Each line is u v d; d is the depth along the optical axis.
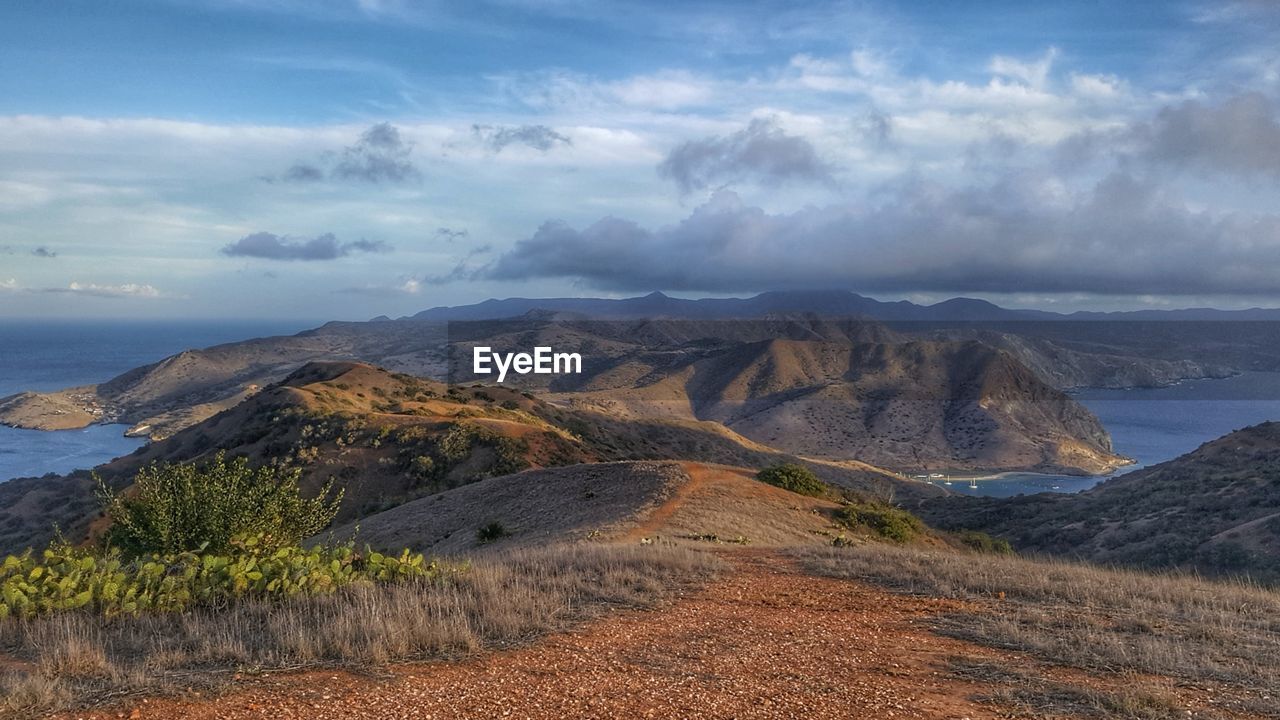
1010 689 6.79
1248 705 6.42
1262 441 80.00
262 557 11.46
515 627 8.56
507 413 91.06
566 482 34.91
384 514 39.06
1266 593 12.38
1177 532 49.12
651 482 31.69
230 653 7.41
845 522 30.50
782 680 7.05
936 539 33.91
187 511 12.08
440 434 64.06
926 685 6.98
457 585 10.62
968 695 6.70
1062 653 8.03
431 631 8.01
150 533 12.12
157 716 5.88
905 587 12.05
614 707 6.23
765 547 18.19
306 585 10.02
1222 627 9.40
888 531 30.67
